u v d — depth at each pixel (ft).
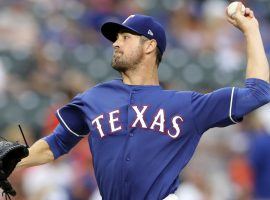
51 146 64.95
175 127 60.75
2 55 147.84
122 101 61.93
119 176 60.23
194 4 173.06
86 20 163.94
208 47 161.68
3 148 60.75
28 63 147.23
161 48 63.72
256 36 61.36
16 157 61.62
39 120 136.56
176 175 60.13
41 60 147.13
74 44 156.87
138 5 170.91
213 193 117.80
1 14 161.58
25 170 110.52
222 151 127.65
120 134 60.85
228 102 60.39
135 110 61.26
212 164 125.59
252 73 60.39
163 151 60.39
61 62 148.25
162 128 60.70
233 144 127.95
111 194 60.70
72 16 164.66
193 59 153.28
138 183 59.88
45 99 139.13
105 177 60.85
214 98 60.80
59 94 131.75
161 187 59.72
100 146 61.21
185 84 150.92
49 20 162.71
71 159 115.44
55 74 144.56
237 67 155.33
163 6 172.35
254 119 126.21
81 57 149.07
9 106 137.90
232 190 119.65
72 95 121.08
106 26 63.46
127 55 62.75
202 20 170.30
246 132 127.95
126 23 63.05
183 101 61.21
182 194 115.24
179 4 171.94
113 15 166.61
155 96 61.77
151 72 63.41
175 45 160.35
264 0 179.73
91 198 113.09
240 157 126.11
